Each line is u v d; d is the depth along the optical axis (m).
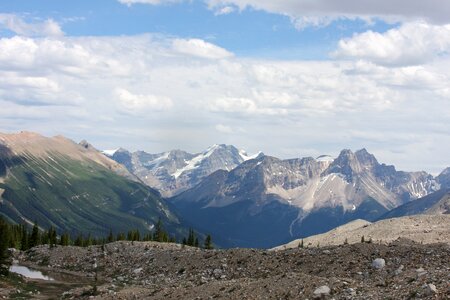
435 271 55.06
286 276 63.44
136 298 70.25
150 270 110.06
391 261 77.50
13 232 195.00
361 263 79.00
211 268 98.00
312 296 53.84
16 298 80.31
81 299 77.38
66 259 136.12
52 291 90.88
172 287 77.62
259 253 99.94
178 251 118.44
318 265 83.19
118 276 111.75
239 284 63.88
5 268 99.81
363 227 191.25
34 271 122.62
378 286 54.44
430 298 45.16
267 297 56.44
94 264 126.19
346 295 52.16
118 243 142.12
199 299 60.84
